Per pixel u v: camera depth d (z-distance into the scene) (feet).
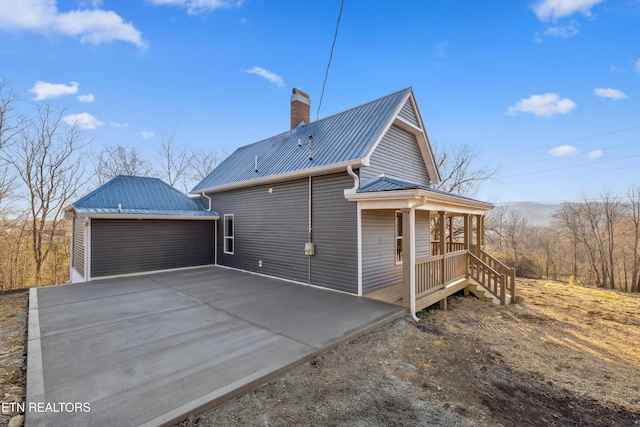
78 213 29.43
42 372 11.29
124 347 13.75
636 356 16.75
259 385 10.91
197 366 11.82
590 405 11.21
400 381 12.01
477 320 22.20
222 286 27.30
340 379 11.76
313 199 27.37
